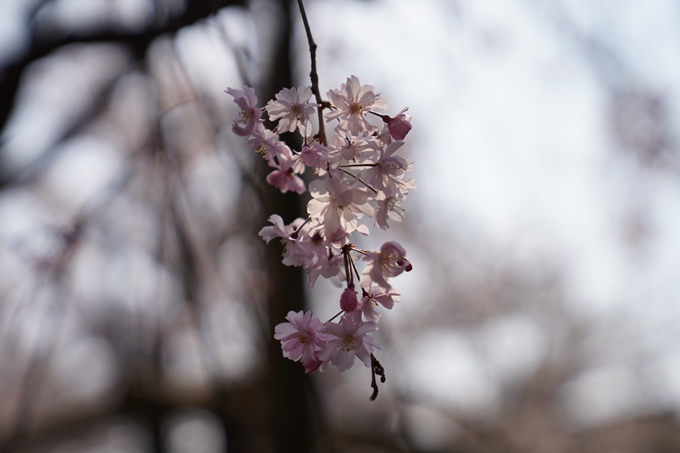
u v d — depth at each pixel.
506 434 9.72
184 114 4.58
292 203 4.09
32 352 4.14
